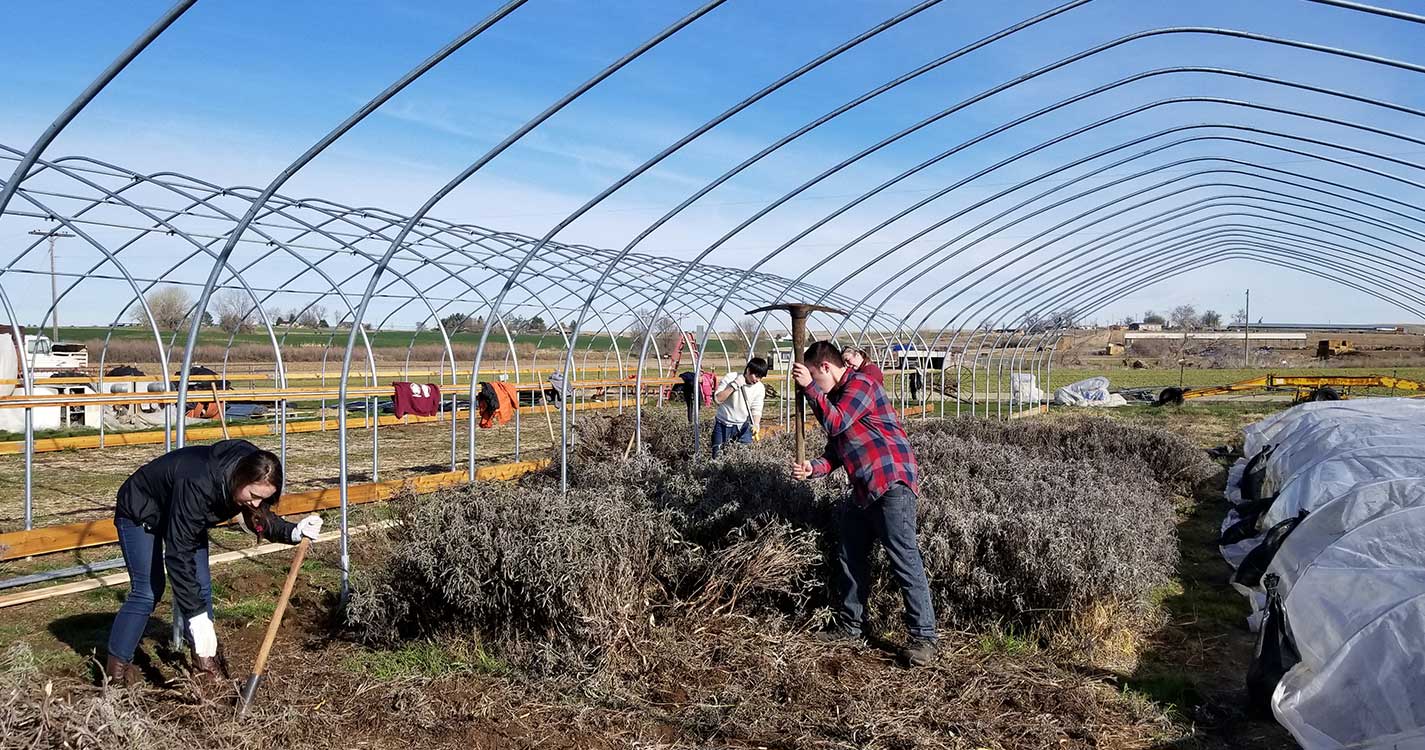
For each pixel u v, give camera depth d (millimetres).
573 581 5270
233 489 4648
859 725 4750
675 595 5996
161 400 7816
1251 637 6473
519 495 6207
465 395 21516
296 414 19906
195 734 4254
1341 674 4426
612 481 7332
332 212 11844
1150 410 24812
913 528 5672
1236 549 8672
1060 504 6855
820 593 6262
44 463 13461
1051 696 5223
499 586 5484
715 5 5484
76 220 11758
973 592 6066
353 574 6289
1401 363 46688
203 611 4828
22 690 3854
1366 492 6152
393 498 7449
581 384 14000
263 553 7793
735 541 6238
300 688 5051
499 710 4879
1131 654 6078
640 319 19844
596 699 5016
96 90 4320
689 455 11844
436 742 4547
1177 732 4891
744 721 4797
